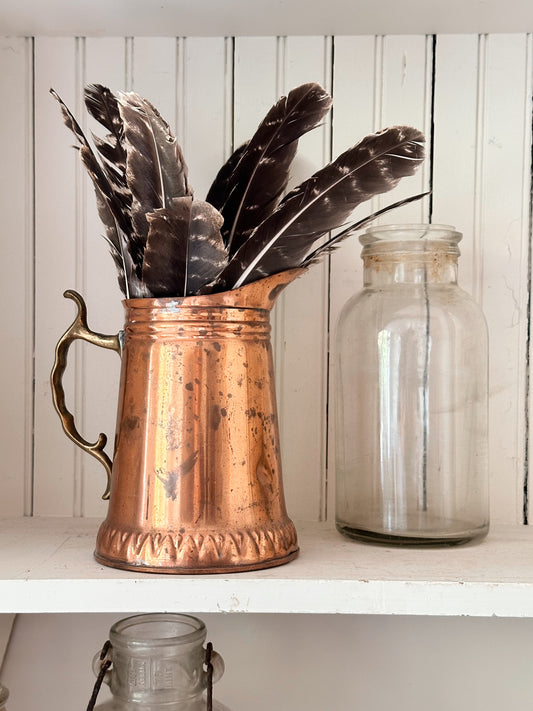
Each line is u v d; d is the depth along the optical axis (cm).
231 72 77
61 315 78
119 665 62
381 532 66
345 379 70
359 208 77
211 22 74
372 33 77
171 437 57
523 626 77
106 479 78
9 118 77
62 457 78
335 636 77
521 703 77
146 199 57
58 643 78
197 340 58
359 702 77
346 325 70
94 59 78
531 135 77
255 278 59
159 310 58
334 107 77
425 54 77
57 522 75
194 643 62
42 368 78
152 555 56
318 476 77
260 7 70
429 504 67
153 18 73
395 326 68
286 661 77
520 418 77
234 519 57
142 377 59
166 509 57
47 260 78
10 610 55
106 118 65
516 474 77
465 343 68
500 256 77
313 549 65
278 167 64
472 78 77
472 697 77
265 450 60
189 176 77
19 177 78
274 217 56
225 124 77
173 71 77
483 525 67
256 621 78
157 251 56
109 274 78
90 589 55
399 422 67
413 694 77
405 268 69
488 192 77
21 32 76
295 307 77
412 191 77
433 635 77
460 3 69
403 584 55
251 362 59
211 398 57
